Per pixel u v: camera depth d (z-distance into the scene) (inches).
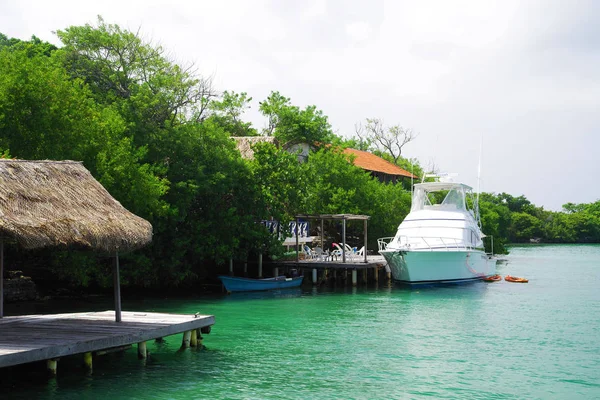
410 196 2034.9
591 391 536.4
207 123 1306.6
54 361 526.6
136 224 583.2
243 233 1284.4
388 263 1414.9
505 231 3875.5
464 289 1346.0
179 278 1203.2
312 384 538.0
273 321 876.6
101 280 1051.3
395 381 554.9
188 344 661.3
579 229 4904.0
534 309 1031.6
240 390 513.0
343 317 922.1
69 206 542.0
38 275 1116.5
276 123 2293.3
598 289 1359.5
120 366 579.5
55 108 940.0
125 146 1045.2
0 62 969.5
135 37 1317.7
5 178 519.8
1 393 483.5
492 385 549.3
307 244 1733.5
